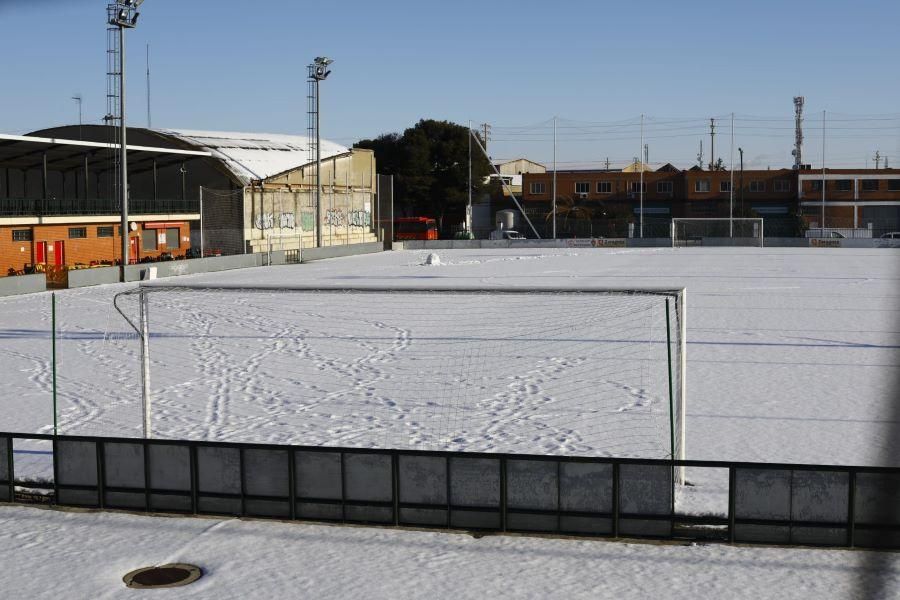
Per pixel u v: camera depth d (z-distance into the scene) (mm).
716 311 32562
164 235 58625
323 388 19719
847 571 9492
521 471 10688
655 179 98938
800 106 107500
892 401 17828
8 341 26953
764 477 10172
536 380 20125
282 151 74938
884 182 94750
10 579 9734
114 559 10242
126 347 25719
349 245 70750
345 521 11195
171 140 64250
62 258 50156
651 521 10461
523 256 67812
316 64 65250
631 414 16766
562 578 9500
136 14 44875
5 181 61375
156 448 11664
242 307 35031
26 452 14633
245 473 11422
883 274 48469
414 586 9375
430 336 27000
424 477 10961
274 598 9164
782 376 20531
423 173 98750
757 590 9078
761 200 97250
